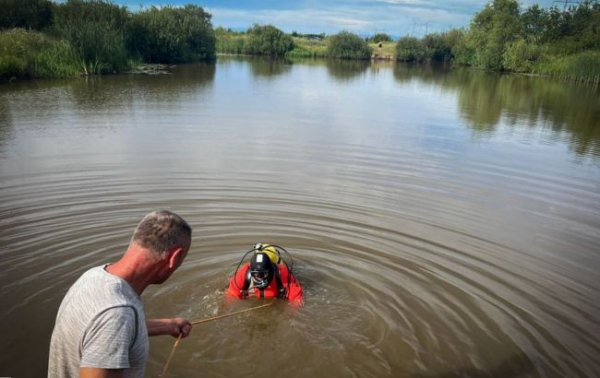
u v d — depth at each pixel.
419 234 7.24
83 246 6.33
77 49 27.19
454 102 23.52
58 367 2.26
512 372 4.39
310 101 21.31
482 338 4.86
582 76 38.88
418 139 14.08
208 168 9.97
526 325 5.08
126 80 25.58
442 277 6.02
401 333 4.93
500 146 13.66
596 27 50.06
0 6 32.25
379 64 63.25
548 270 6.29
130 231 6.82
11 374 4.12
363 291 5.67
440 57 73.00
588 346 4.77
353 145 12.81
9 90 19.64
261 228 7.20
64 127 13.16
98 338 2.12
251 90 24.41
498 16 57.41
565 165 11.80
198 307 5.29
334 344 4.77
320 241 6.89
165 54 41.03
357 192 8.98
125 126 13.70
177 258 2.45
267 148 12.00
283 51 68.62
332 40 73.50
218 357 4.54
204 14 52.88
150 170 9.61
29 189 8.24
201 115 16.17
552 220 8.07
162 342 4.72
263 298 5.49
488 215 8.14
